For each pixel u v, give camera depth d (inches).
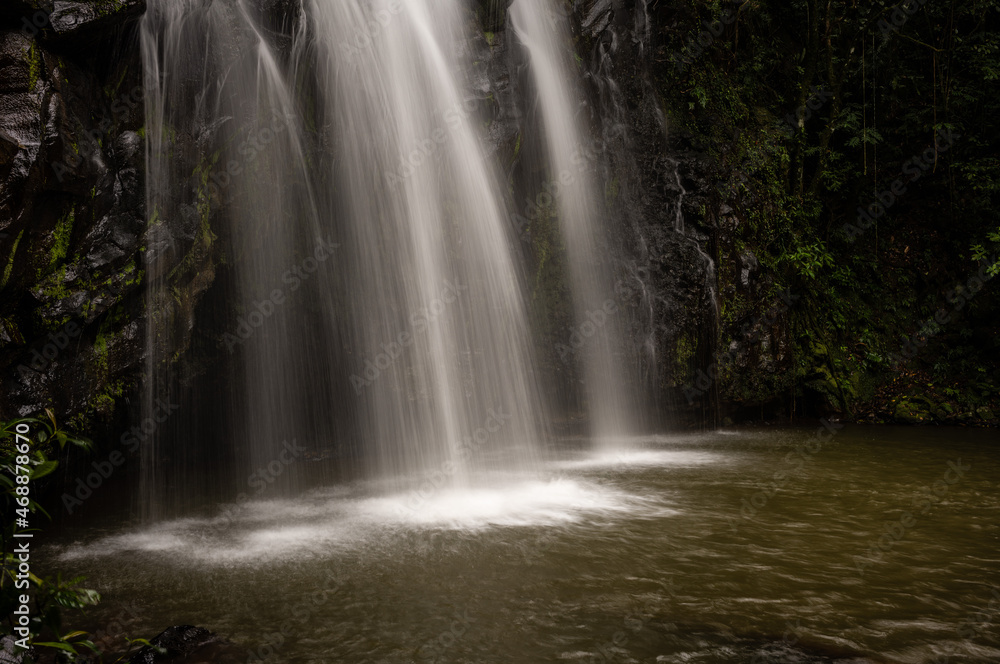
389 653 166.1
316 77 430.6
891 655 162.7
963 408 608.7
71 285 297.7
